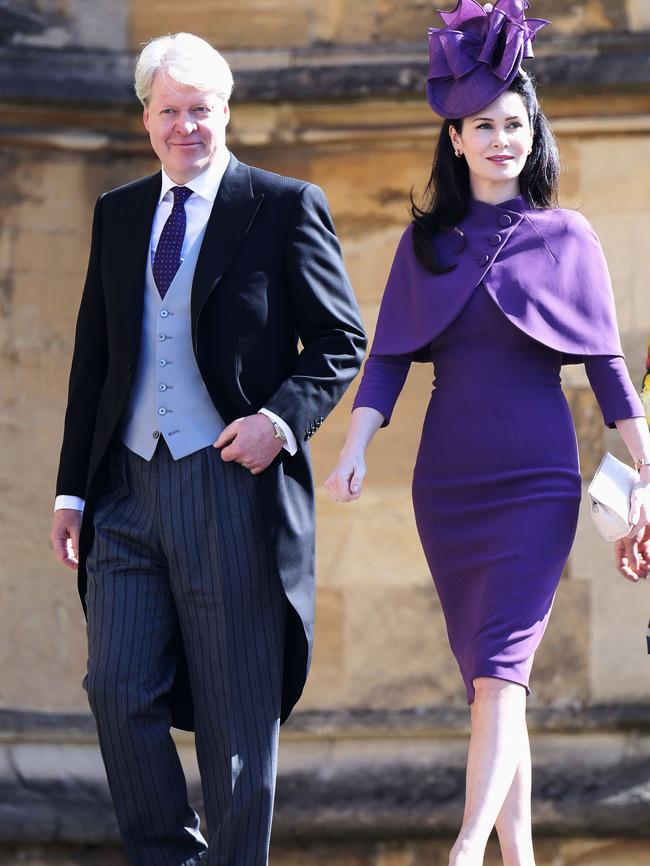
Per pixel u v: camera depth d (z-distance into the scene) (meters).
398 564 21.59
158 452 13.59
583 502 21.44
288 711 14.02
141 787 13.58
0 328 21.84
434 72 13.84
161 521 13.50
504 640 13.00
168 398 13.54
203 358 13.45
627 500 13.20
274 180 14.01
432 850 21.19
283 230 13.77
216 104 13.76
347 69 21.44
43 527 21.81
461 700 21.50
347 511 21.66
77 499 14.48
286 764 21.31
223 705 13.52
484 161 13.65
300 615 13.46
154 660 13.57
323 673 21.53
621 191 21.41
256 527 13.47
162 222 13.95
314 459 21.66
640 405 13.56
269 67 21.61
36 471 21.83
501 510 13.38
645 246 21.38
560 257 13.73
